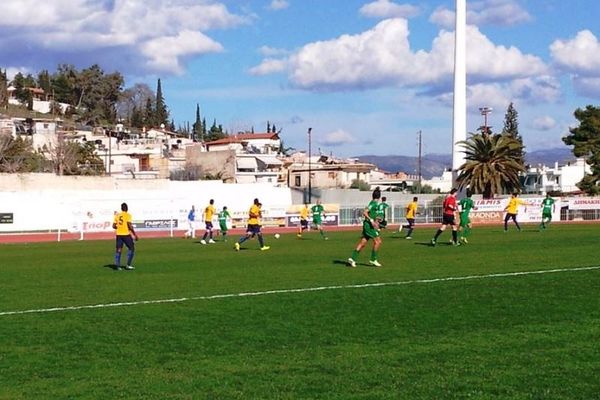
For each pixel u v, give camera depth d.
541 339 11.00
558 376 8.93
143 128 152.12
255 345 10.84
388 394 8.27
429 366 9.50
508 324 12.20
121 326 12.49
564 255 24.91
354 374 9.12
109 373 9.31
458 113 75.69
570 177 113.44
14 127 113.19
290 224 55.62
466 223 32.47
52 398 8.23
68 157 88.19
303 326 12.27
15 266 24.20
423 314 13.27
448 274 19.44
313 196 72.75
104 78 167.62
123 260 26.25
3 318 13.42
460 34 74.62
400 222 61.50
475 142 73.62
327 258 25.61
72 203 48.22
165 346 10.85
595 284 17.02
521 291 16.00
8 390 8.55
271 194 66.31
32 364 9.81
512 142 73.25
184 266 23.33
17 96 160.12
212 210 38.16
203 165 104.25
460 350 10.37
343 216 58.53
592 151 93.38
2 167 79.19
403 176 142.75
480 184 72.50
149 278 19.86
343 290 16.56
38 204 51.44
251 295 15.94
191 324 12.58
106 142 120.56
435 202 66.38
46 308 14.55
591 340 10.89
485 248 28.95
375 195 22.20
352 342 10.99
